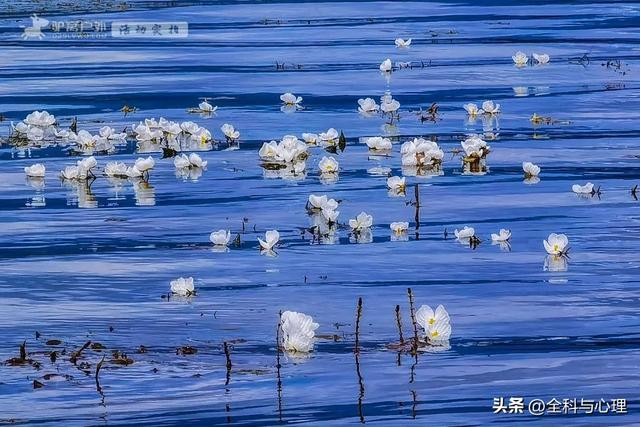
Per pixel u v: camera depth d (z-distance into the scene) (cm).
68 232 2383
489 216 2478
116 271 2130
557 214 2488
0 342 1788
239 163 3006
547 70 4441
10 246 2289
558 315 1888
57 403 1565
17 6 6656
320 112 3675
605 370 1673
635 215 2473
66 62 4747
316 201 2522
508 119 3541
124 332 1825
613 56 4766
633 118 3534
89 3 6806
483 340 1784
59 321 1877
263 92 4028
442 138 3291
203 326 1845
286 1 6944
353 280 2069
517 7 6694
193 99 3912
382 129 3412
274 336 1806
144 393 1596
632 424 1507
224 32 5594
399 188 2716
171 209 2553
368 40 5294
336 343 1777
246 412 1537
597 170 2889
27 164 3014
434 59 4747
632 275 2083
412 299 1964
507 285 2036
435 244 2283
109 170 2875
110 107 3781
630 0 7025
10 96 3994
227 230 2391
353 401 1570
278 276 2092
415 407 1552
